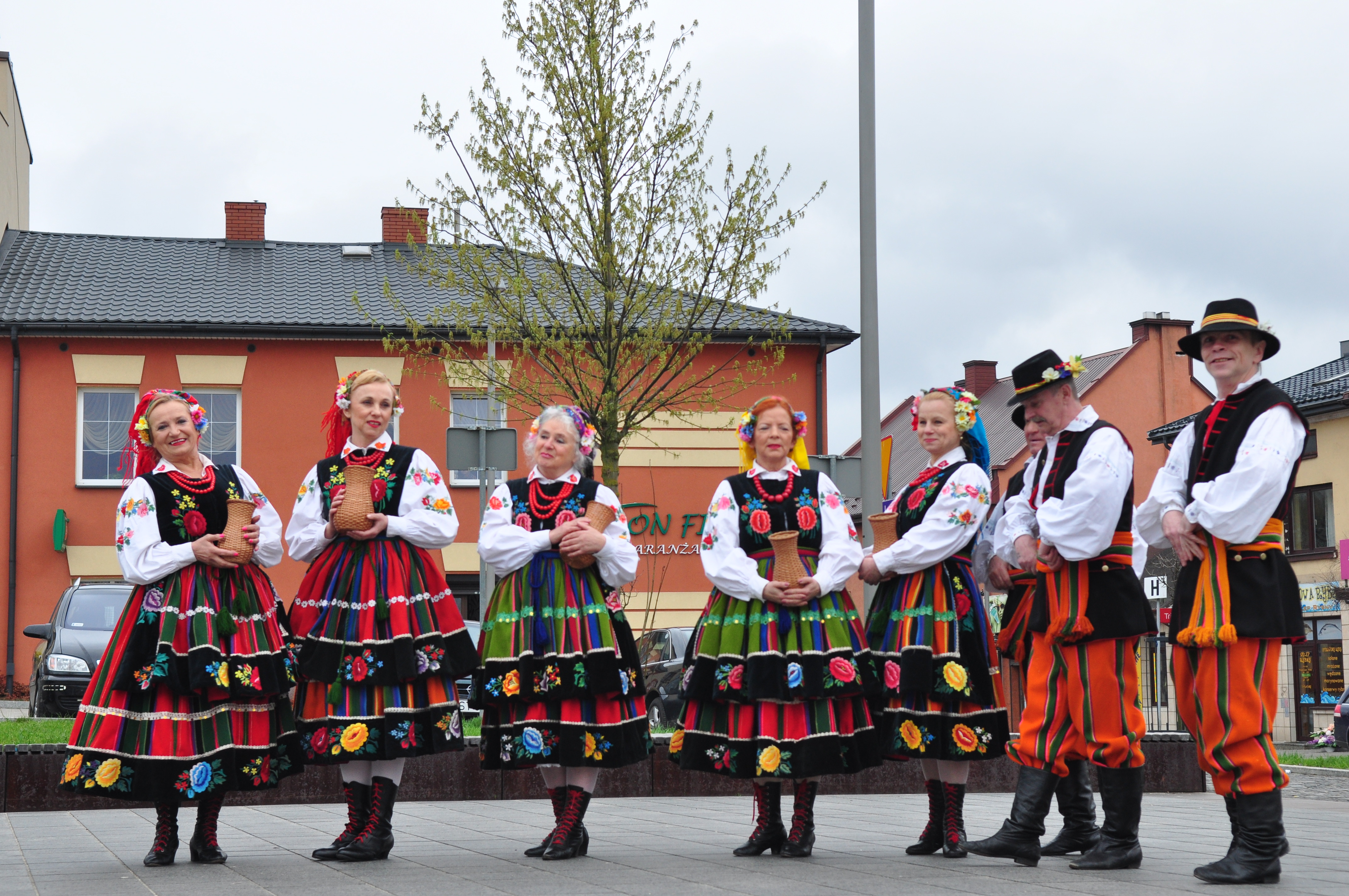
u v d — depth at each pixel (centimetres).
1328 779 1324
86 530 1930
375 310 2041
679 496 1975
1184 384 3600
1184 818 688
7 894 406
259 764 501
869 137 1003
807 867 478
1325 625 2377
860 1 1005
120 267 2202
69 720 979
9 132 2412
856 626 539
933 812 532
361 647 505
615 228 1305
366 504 517
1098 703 485
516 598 525
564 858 501
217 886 424
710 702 533
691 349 1368
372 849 498
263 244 2367
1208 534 468
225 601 499
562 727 509
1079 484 488
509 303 1333
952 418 551
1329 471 2425
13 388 1930
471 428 1057
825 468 991
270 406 1961
